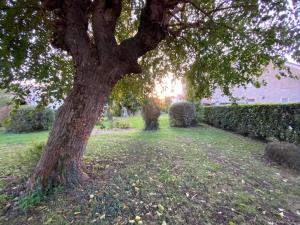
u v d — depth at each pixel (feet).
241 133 30.19
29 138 27.43
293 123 21.61
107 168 12.84
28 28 11.04
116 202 8.98
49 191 9.41
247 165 15.94
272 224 8.73
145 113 33.55
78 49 10.03
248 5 10.34
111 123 37.86
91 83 10.02
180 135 27.76
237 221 8.63
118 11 10.66
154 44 10.80
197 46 14.06
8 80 12.41
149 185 10.76
